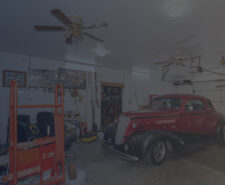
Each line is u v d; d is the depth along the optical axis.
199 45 4.40
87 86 6.43
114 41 4.06
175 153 3.51
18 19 2.96
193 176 2.85
